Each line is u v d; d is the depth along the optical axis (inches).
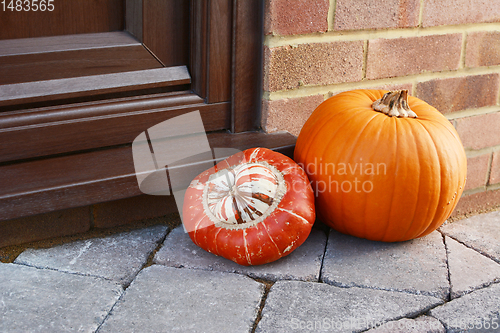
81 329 56.6
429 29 68.7
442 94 70.5
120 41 63.1
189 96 65.2
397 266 61.3
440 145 61.1
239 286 59.5
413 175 60.4
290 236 59.9
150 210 65.3
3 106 61.2
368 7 66.2
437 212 61.7
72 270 60.4
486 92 71.9
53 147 62.2
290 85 65.9
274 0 63.7
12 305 57.7
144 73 64.1
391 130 60.8
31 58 61.1
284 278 60.2
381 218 61.4
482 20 69.9
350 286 59.7
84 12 62.3
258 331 56.7
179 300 58.4
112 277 60.0
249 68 65.2
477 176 72.4
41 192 60.1
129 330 56.6
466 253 62.7
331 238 63.8
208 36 63.9
